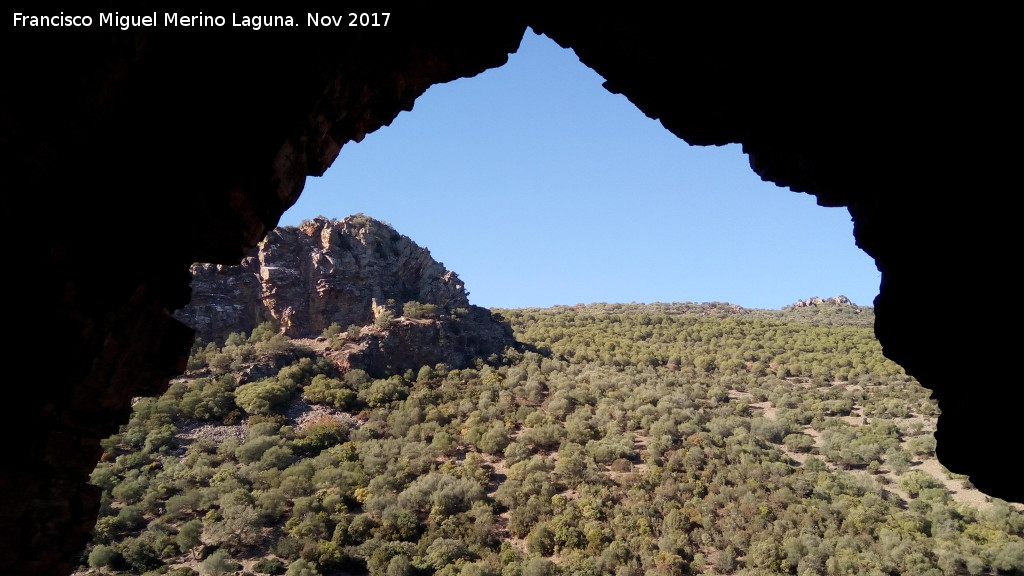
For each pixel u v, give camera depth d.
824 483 85.06
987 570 64.62
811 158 15.17
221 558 58.25
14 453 10.45
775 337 178.75
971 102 11.15
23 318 10.38
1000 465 11.55
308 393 107.75
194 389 101.44
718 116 15.70
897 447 98.19
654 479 82.00
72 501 11.52
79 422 11.25
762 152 16.52
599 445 92.12
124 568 57.41
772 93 14.15
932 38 11.17
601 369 142.12
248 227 12.66
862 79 12.57
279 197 12.88
